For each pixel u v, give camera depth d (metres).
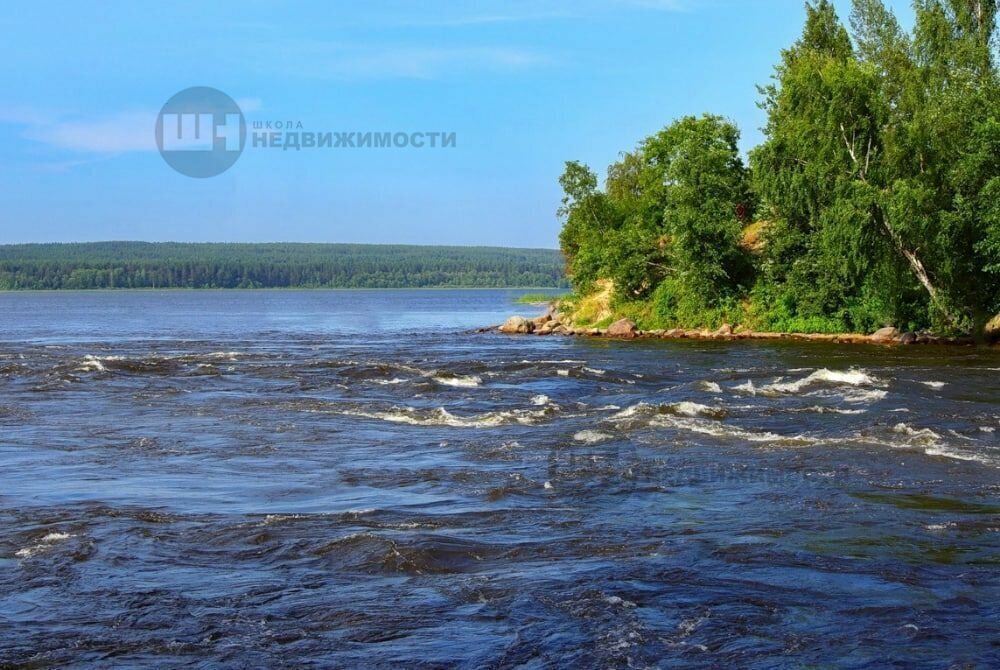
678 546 14.23
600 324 77.19
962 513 16.00
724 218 71.06
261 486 18.64
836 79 60.31
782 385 34.25
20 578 12.92
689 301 73.00
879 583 12.59
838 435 22.80
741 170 79.12
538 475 19.11
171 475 19.70
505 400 31.47
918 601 11.94
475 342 66.75
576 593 12.27
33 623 11.34
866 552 13.90
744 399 30.66
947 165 56.78
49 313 139.62
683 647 10.62
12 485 18.73
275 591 12.48
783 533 14.91
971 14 67.31
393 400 31.53
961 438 22.45
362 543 14.31
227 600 12.14
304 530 15.27
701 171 71.75
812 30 93.19
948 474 18.80
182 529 15.33
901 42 72.31
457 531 15.16
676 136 81.31
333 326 98.38
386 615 11.62
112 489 18.38
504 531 15.18
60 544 14.42
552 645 10.70
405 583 12.79
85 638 10.91
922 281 60.38
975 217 55.75
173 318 120.81
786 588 12.42
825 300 66.69
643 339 69.12
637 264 76.69
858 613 11.57
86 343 63.94
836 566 13.29
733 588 12.42
